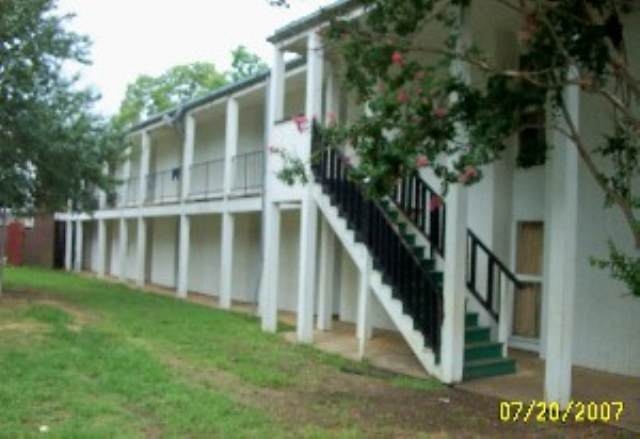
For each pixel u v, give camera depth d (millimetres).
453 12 10516
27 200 20297
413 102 8406
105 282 30266
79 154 20094
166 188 27906
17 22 18109
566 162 9727
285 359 13008
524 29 8289
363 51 8883
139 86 50156
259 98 21547
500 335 12617
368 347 14180
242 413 8852
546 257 13414
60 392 9484
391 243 12523
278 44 16125
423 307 11766
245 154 21484
